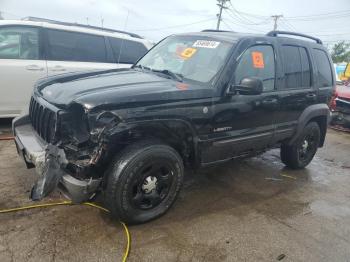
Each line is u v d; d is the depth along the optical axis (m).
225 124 3.81
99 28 7.12
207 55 3.99
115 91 3.10
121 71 4.18
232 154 4.13
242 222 3.67
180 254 3.02
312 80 5.09
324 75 5.41
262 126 4.32
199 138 3.61
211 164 3.94
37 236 3.05
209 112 3.59
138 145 3.19
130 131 3.06
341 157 6.67
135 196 3.26
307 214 4.02
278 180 5.00
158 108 3.19
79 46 6.60
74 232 3.16
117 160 3.09
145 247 3.06
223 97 3.69
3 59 5.81
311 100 5.05
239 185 4.65
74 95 3.10
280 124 4.61
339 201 4.51
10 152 4.90
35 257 2.78
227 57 3.83
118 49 7.08
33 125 3.72
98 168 3.01
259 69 4.19
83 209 3.54
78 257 2.84
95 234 3.16
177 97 3.33
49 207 3.53
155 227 3.39
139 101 3.09
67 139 3.06
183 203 3.95
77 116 3.01
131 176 3.11
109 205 3.17
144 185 3.30
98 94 3.01
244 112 3.96
